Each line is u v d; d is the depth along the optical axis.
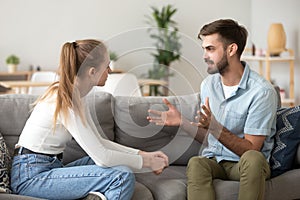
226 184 2.50
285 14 6.45
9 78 6.91
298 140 2.73
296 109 2.78
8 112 2.82
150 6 7.53
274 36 6.18
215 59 2.67
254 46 6.63
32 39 7.23
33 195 2.41
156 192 2.52
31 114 2.55
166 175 2.68
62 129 2.47
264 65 6.88
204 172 2.48
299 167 2.78
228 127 2.74
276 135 2.76
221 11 7.72
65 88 2.38
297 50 6.27
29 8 7.19
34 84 5.75
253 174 2.39
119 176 2.34
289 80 6.45
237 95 2.72
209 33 2.67
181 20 7.62
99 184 2.36
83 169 2.41
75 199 2.41
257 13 7.06
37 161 2.44
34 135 2.46
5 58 7.17
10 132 2.82
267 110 2.63
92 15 7.38
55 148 2.48
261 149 2.70
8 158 2.60
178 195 2.46
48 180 2.39
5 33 7.15
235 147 2.61
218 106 2.73
